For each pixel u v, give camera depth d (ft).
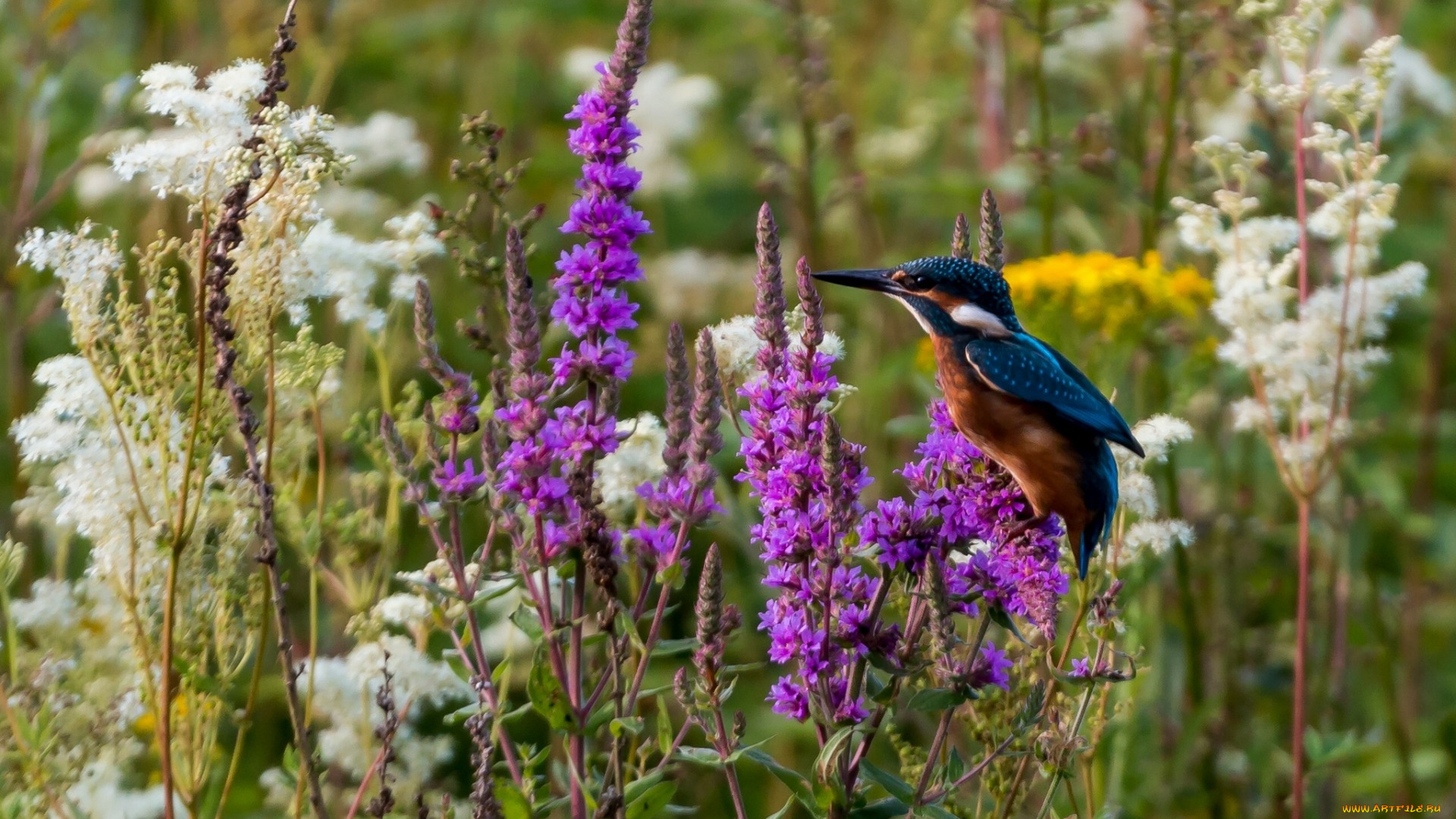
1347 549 42.93
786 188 50.96
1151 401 43.88
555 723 23.79
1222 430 44.88
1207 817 39.24
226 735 38.01
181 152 25.91
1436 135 56.80
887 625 24.27
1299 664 36.47
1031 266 40.55
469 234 29.50
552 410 27.94
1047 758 24.94
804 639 23.20
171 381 26.32
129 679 29.48
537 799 26.71
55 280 43.83
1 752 27.48
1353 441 43.14
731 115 69.05
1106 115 48.78
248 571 32.86
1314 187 36.88
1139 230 49.57
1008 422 26.23
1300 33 36.78
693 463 24.02
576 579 24.45
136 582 27.14
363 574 31.96
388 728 25.86
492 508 24.22
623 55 23.34
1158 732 40.42
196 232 26.73
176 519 25.43
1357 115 36.37
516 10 60.80
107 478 27.37
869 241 53.93
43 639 30.19
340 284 31.55
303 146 26.68
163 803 30.14
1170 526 31.12
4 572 28.12
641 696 24.56
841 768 23.76
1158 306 39.55
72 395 27.63
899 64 63.87
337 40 54.39
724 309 56.49
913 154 56.65
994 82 54.29
